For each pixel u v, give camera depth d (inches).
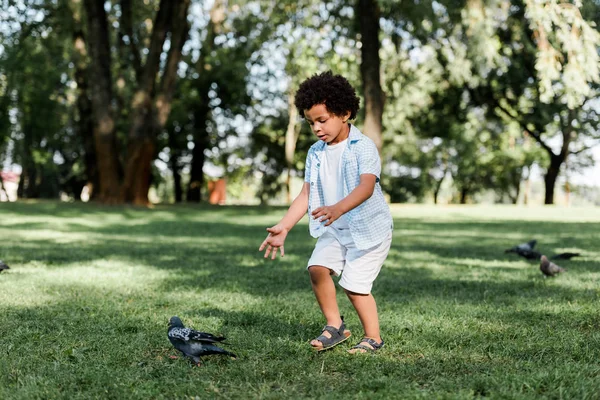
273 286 280.2
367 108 903.1
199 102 1491.1
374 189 165.9
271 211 1045.2
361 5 895.1
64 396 132.7
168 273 319.6
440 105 1470.2
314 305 231.9
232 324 201.2
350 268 165.8
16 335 182.4
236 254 418.3
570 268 349.7
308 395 133.5
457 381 140.7
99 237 551.5
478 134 1852.9
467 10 786.2
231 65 1259.2
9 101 1322.6
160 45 991.6
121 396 132.6
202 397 131.3
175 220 808.3
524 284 288.8
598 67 717.3
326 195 169.9
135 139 1013.2
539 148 1915.6
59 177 2060.8
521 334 185.6
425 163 2081.7
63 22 1091.3
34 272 317.1
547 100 724.7
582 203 2834.6
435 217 953.5
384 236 165.3
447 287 280.4
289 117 1704.0
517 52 1146.0
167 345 174.2
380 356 162.9
